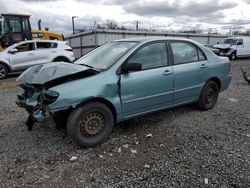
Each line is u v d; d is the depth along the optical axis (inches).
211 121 214.1
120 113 175.6
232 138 180.5
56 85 159.5
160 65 194.1
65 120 164.2
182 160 149.2
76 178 132.5
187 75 209.6
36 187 125.1
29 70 175.9
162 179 130.4
